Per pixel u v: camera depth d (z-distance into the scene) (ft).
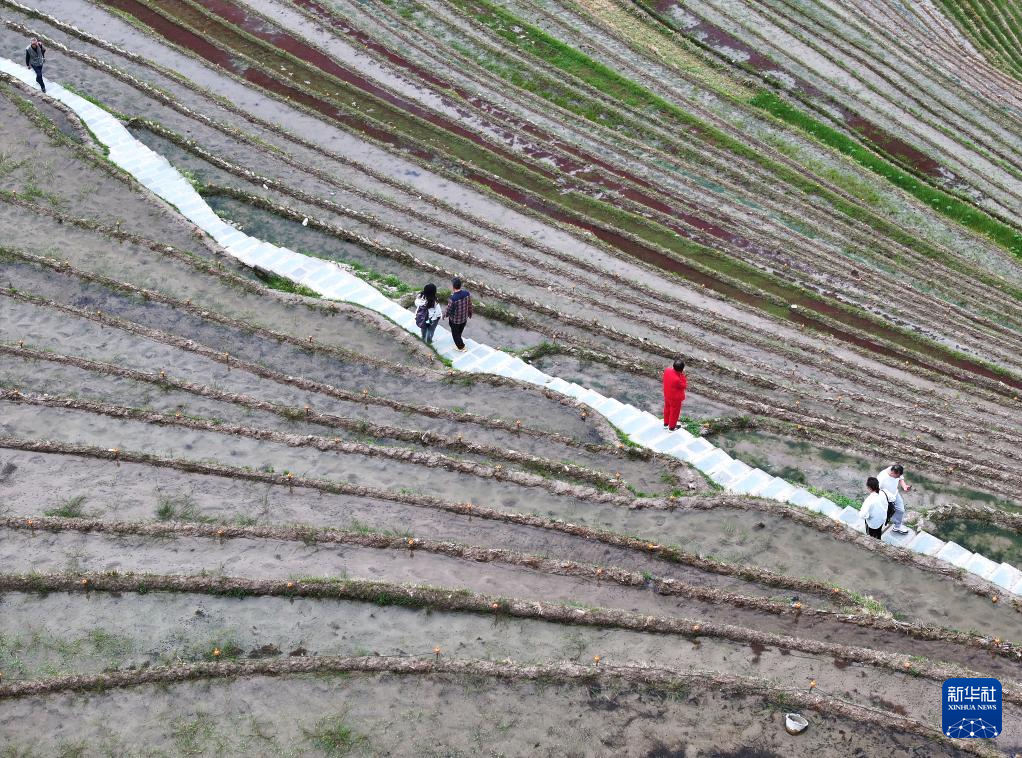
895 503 63.52
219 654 49.03
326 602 52.31
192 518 56.70
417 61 139.95
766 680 49.47
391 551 55.88
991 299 118.21
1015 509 75.36
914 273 119.34
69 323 73.77
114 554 53.83
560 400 73.15
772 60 161.27
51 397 65.00
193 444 62.80
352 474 61.72
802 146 140.05
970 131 157.38
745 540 60.85
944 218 131.03
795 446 77.97
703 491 65.98
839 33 175.22
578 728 47.06
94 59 118.52
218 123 113.09
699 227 118.83
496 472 63.05
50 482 58.44
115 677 47.39
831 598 57.06
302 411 67.00
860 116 152.35
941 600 58.29
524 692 48.44
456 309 76.28
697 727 47.44
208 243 87.97
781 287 110.93
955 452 84.43
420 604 52.49
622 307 98.22
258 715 46.55
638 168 126.93
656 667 49.60
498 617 52.39
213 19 138.10
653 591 55.72
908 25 188.14
